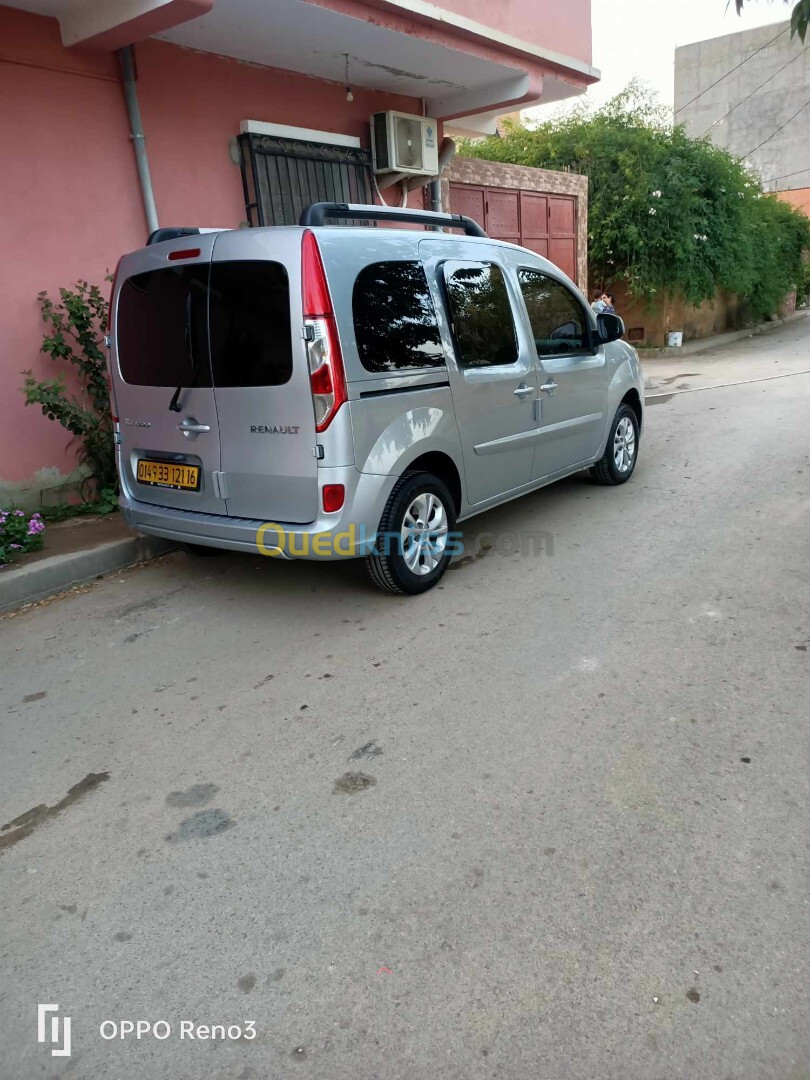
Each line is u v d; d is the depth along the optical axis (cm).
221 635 431
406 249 438
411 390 425
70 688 382
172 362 430
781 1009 196
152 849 267
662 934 220
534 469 548
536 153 1672
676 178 1620
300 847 262
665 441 844
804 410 974
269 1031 199
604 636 400
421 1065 188
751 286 1966
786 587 446
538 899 234
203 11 536
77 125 599
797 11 391
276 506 409
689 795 276
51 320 599
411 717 337
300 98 772
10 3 547
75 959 224
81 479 633
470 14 752
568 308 579
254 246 389
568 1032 194
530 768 296
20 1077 192
